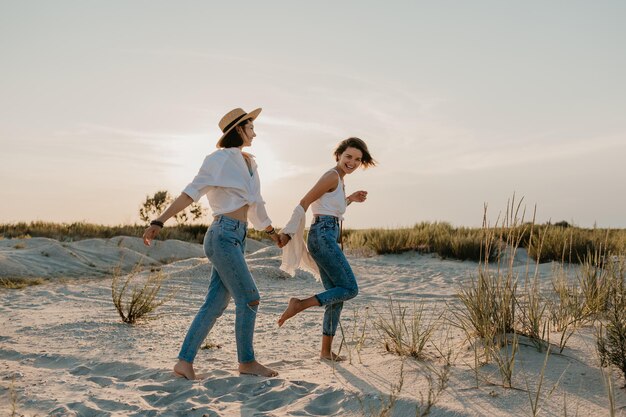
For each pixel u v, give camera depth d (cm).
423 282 1102
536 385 337
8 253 1307
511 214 454
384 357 447
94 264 1373
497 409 306
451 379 359
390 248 1564
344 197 484
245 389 388
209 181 406
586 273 559
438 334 525
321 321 684
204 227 2219
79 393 388
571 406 303
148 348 539
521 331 434
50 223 2069
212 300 432
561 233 1323
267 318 719
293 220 458
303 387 379
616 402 304
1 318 709
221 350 529
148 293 744
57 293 973
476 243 1407
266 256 1377
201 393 382
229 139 425
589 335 433
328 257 464
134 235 1955
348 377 390
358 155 472
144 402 368
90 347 541
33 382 416
